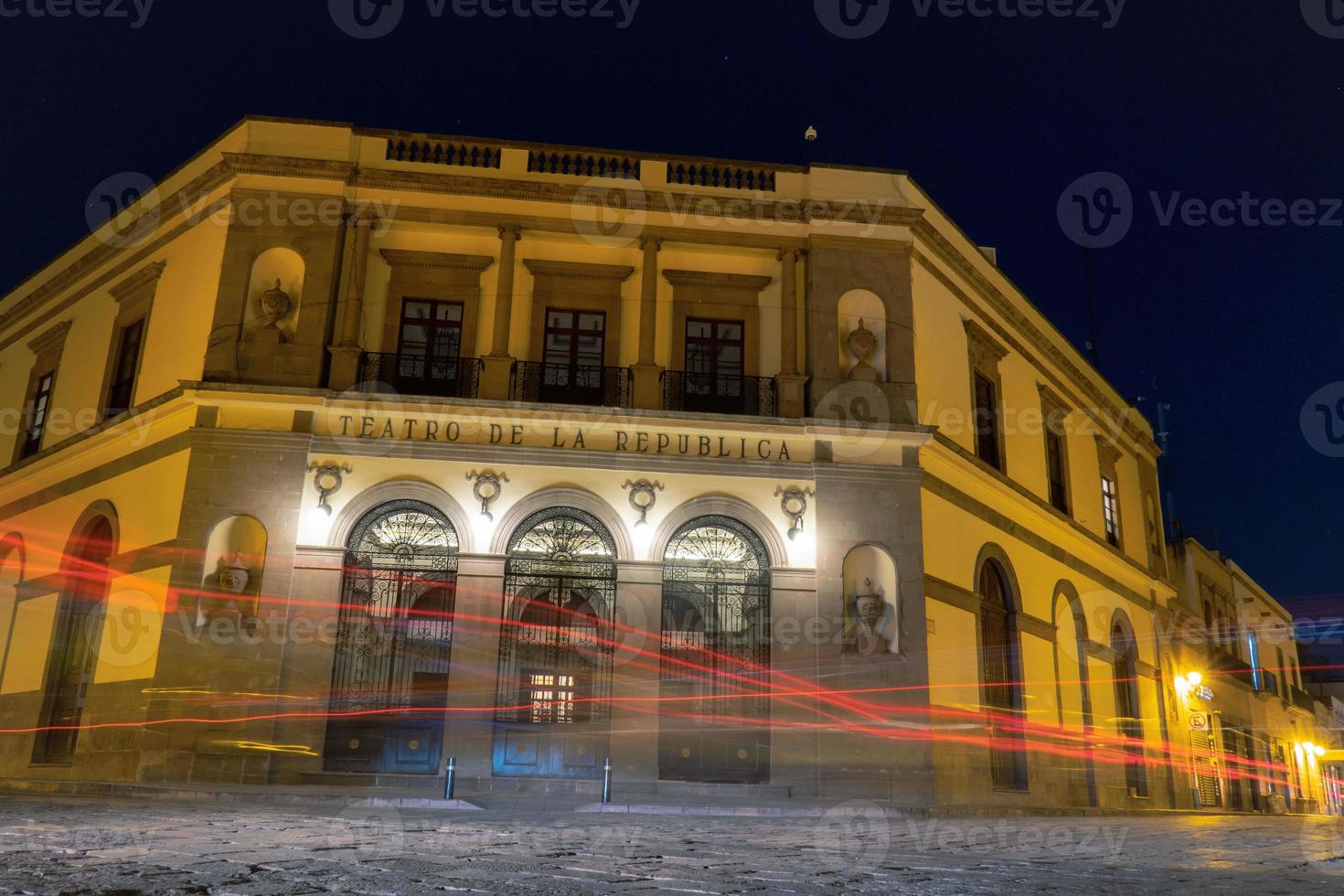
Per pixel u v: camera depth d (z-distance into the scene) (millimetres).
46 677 20875
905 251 21719
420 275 20859
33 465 23047
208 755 17641
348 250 20562
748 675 19266
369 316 20531
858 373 20766
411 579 19078
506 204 21031
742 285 21469
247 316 19906
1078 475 29578
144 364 21641
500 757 18266
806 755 18734
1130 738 29359
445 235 21031
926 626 19922
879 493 20219
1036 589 25391
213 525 18688
